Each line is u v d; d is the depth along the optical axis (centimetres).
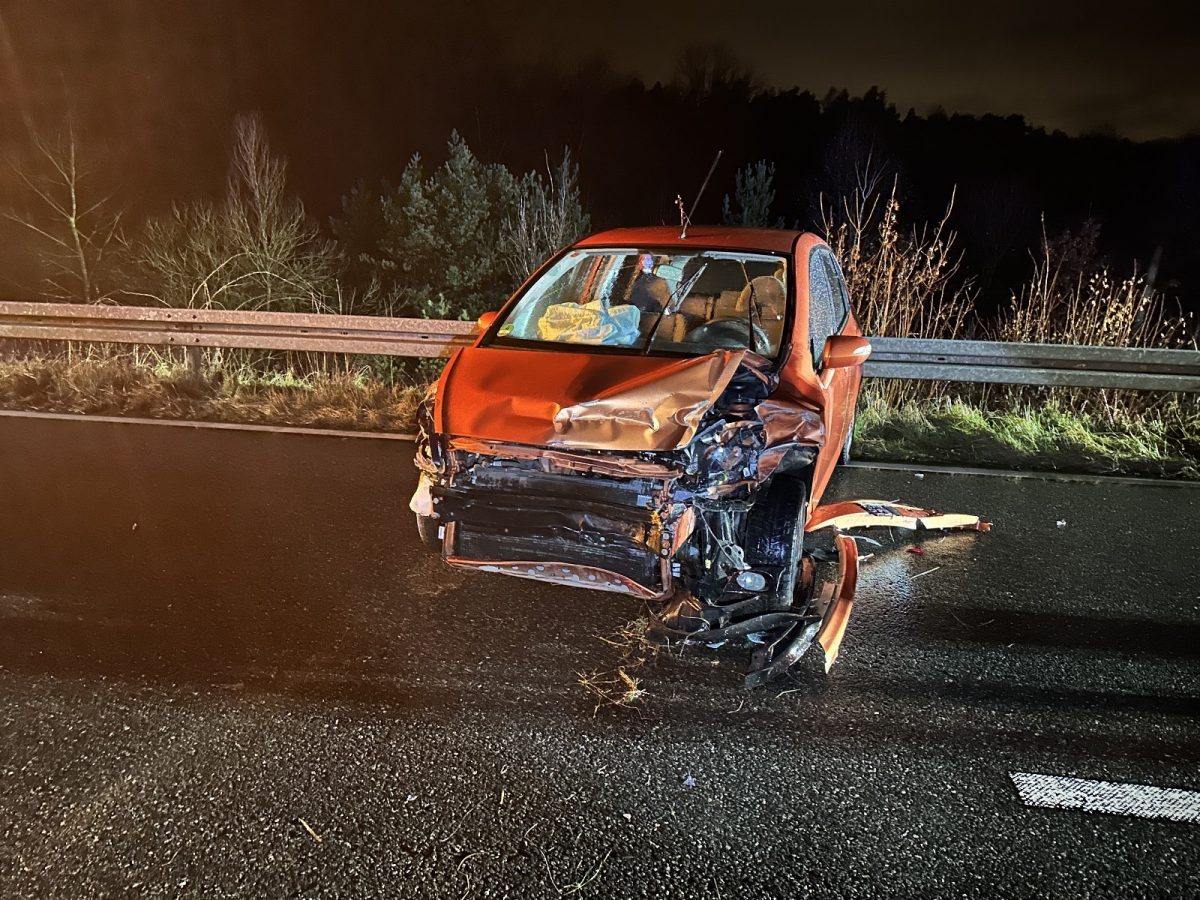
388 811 281
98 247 1636
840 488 620
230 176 1392
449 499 382
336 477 617
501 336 461
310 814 279
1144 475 667
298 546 491
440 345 798
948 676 370
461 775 299
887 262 883
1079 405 806
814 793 294
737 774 303
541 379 393
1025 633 410
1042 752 319
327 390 824
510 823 277
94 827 272
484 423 374
